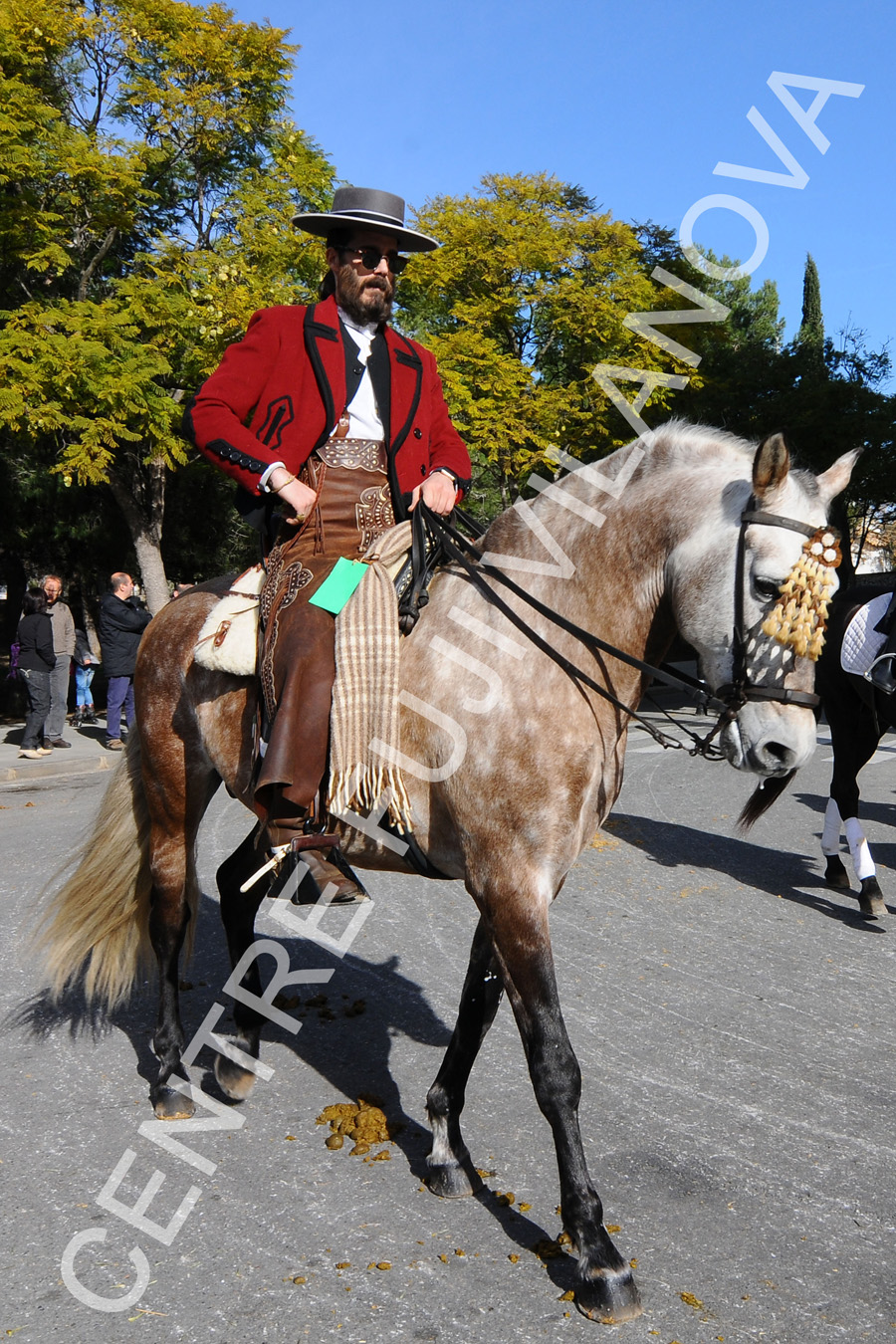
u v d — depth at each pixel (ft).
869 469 58.29
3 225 40.83
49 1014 13.80
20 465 56.03
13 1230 8.95
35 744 37.04
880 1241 8.76
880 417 57.16
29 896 19.26
